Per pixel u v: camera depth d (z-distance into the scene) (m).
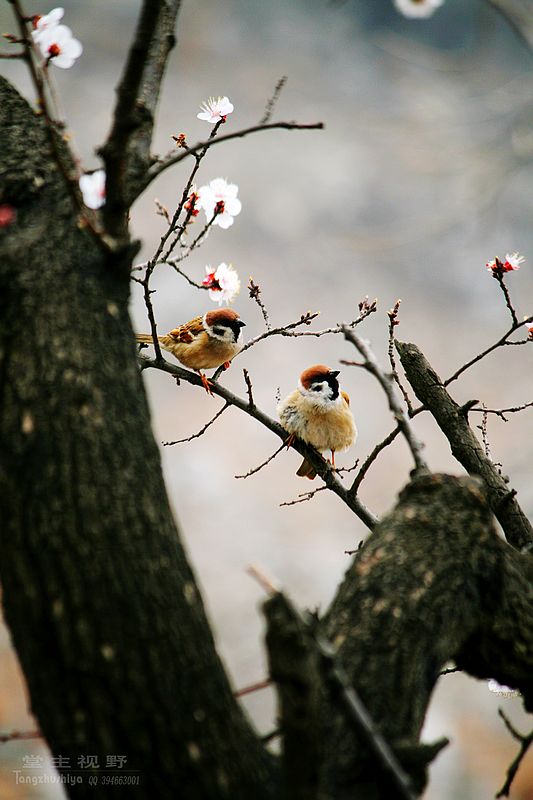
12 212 5.05
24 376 4.48
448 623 4.45
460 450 7.00
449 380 7.20
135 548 4.23
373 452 7.09
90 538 4.18
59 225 5.01
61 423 4.37
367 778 3.99
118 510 4.27
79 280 4.81
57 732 4.04
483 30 34.06
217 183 7.13
